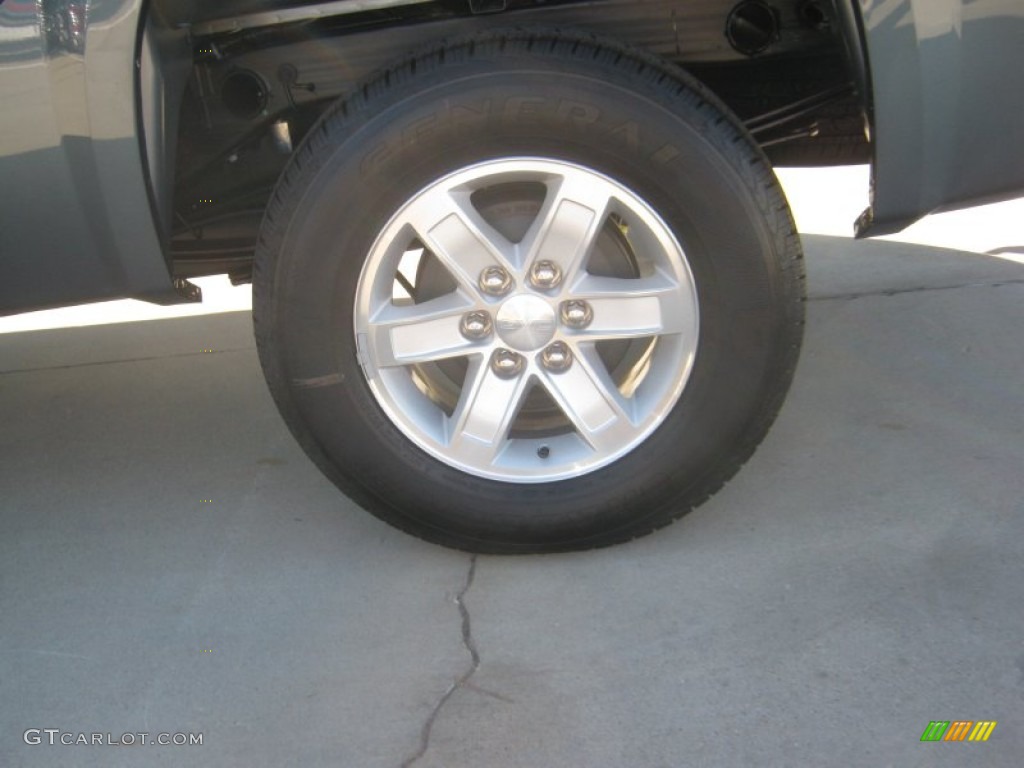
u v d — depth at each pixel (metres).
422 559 2.82
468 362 2.67
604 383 2.60
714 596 2.57
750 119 3.14
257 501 3.20
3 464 3.61
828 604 2.51
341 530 2.99
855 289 4.53
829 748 2.09
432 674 2.38
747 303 2.48
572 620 2.52
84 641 2.58
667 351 2.59
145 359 4.50
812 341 4.02
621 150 2.41
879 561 2.65
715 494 2.71
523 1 2.79
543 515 2.64
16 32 2.38
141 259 2.59
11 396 4.22
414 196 2.48
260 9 2.68
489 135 2.42
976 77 2.43
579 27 2.75
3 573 2.91
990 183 2.55
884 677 2.27
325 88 2.91
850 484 3.01
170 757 2.19
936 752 2.06
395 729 2.22
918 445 3.20
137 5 2.38
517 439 2.73
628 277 2.67
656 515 2.66
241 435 3.68
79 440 3.75
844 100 3.08
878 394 3.55
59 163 2.48
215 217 3.10
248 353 4.47
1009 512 2.82
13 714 2.34
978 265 4.70
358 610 2.62
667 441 2.59
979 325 4.05
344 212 2.46
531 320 2.58
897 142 2.46
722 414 2.56
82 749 2.23
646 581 2.64
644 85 2.39
